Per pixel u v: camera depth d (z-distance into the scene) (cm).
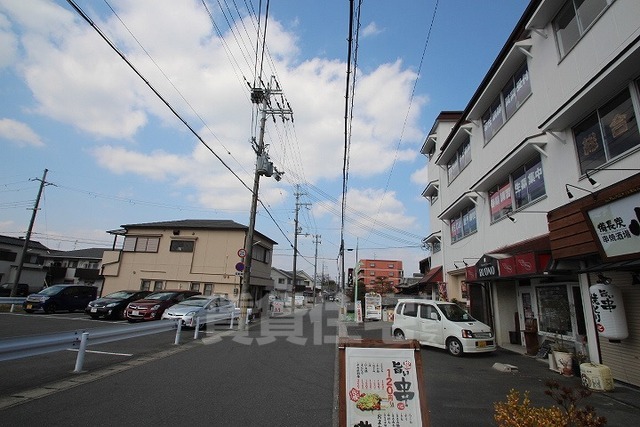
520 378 751
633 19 640
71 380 605
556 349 824
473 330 1002
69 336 646
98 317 1656
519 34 1016
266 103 1688
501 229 1173
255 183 1703
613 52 688
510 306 1209
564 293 927
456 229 1658
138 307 1494
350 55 630
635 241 575
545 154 904
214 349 996
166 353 907
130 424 429
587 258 744
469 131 1438
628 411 543
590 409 316
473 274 1198
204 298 1598
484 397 609
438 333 1069
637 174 571
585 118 773
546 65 920
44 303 1700
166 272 2583
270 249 3272
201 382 634
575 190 799
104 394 538
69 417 439
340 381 362
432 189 2048
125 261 2645
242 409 502
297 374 727
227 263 2555
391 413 351
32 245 3878
